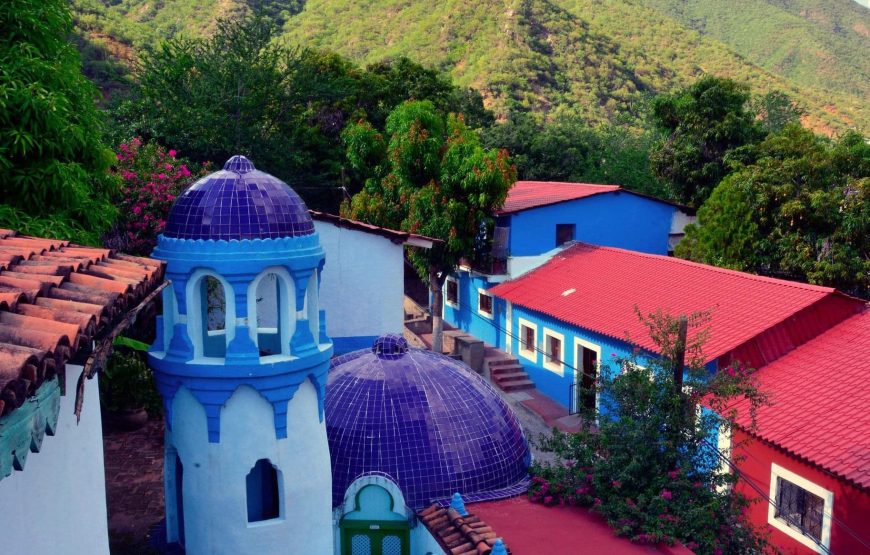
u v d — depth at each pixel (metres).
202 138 32.44
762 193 28.75
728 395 15.49
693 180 39.12
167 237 11.69
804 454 16.28
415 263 28.59
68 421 6.62
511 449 15.11
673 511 14.02
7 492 5.22
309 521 12.19
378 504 13.67
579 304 26.72
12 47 12.93
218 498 11.73
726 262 29.69
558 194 34.25
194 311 11.69
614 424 15.26
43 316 5.57
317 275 12.20
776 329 20.45
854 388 17.84
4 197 12.90
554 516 13.99
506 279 31.61
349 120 38.69
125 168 20.41
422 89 43.53
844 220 27.30
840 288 27.77
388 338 15.63
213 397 11.48
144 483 17.05
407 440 14.12
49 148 13.01
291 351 11.75
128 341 12.44
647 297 25.19
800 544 17.00
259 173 12.20
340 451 14.05
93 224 14.50
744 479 16.39
